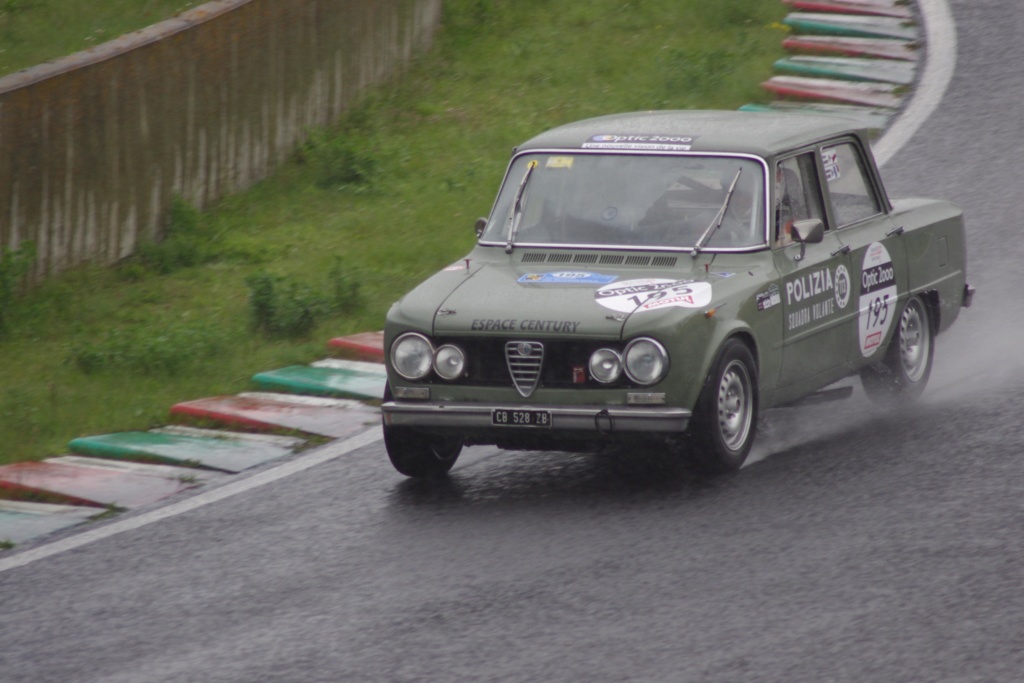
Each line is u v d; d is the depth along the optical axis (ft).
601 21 264.11
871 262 112.98
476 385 96.84
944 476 95.55
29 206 171.22
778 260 102.94
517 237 106.01
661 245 102.58
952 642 70.23
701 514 91.04
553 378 95.35
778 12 256.52
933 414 111.96
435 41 261.24
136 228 186.29
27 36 254.68
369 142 217.56
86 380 139.23
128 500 105.40
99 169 180.24
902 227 117.50
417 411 97.55
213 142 199.21
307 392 130.82
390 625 77.05
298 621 78.74
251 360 140.46
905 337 117.50
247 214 197.16
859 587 77.71
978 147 188.24
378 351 139.33
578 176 107.65
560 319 94.84
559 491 98.63
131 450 116.26
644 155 107.34
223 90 200.44
